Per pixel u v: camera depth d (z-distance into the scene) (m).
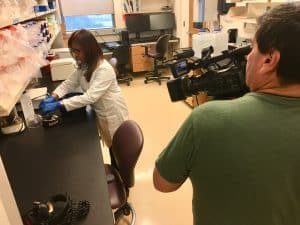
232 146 0.64
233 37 3.39
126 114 2.19
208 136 0.65
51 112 1.90
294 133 0.61
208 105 0.68
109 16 5.73
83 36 1.88
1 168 0.62
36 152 1.52
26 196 1.17
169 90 1.26
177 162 0.72
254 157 0.63
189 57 1.40
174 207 2.19
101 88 1.95
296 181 0.65
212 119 0.65
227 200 0.70
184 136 0.69
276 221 0.68
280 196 0.65
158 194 2.33
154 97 4.61
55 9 4.11
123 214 2.08
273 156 0.62
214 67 1.22
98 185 1.21
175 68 1.24
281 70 0.60
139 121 3.74
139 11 5.78
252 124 0.63
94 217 1.03
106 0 5.54
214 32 3.45
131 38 5.76
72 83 2.28
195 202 0.79
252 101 0.65
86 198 1.13
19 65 1.43
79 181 1.25
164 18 5.77
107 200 1.12
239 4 3.40
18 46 1.41
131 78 5.50
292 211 0.69
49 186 1.23
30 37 1.85
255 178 0.64
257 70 0.65
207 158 0.67
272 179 0.63
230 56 1.17
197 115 0.68
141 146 1.48
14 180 1.28
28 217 0.98
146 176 2.56
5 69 1.26
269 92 0.64
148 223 2.05
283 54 0.58
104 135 2.21
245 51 1.11
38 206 0.99
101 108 2.08
